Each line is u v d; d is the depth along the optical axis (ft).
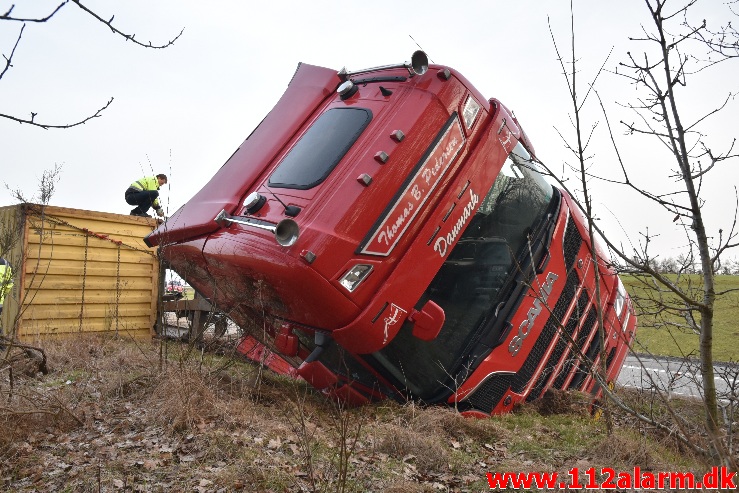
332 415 20.51
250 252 18.66
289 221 17.67
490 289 22.07
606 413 18.99
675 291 10.19
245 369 26.22
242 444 16.25
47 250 31.53
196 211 22.58
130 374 23.25
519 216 23.41
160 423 17.89
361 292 18.19
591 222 11.02
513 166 23.77
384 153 19.11
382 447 16.80
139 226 35.58
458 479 15.33
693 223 10.35
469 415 20.77
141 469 14.76
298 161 21.02
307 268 17.47
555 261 23.90
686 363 13.35
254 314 22.45
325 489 13.79
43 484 14.14
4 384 21.09
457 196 20.33
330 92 24.00
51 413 17.38
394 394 21.88
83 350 28.45
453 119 20.58
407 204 19.11
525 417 21.36
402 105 20.36
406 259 18.98
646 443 16.96
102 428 17.81
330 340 20.06
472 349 21.48
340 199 18.56
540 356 23.31
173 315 43.04
